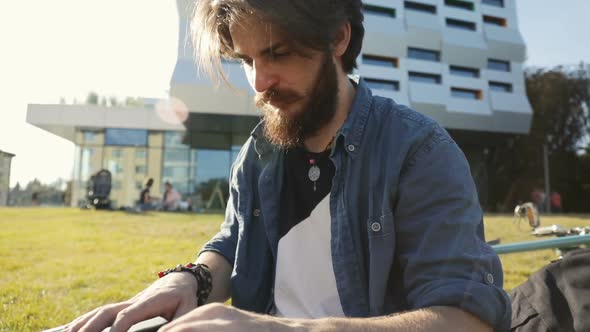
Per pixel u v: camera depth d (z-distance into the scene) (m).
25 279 3.60
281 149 1.21
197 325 0.59
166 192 18.55
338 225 1.07
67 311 2.76
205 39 1.08
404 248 0.97
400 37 28.70
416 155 0.99
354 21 1.09
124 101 23.23
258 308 1.19
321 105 1.02
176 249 5.41
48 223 8.62
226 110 23.14
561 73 28.86
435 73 29.59
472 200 0.93
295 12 0.90
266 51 0.94
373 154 1.07
